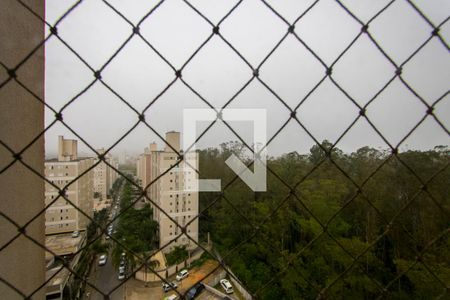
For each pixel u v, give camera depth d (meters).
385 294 0.93
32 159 0.94
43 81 0.97
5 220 0.82
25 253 0.91
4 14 0.80
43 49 0.96
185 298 0.78
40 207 0.99
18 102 0.86
